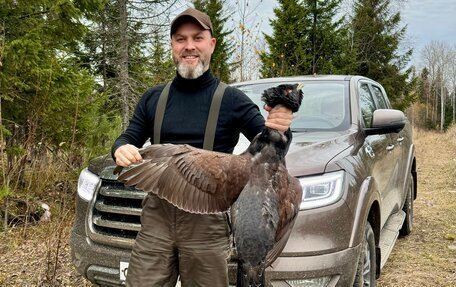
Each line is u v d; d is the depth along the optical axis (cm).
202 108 264
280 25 2558
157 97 276
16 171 724
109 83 1487
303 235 294
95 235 348
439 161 1616
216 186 166
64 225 507
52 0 809
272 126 165
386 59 3562
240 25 1106
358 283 330
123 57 1430
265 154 164
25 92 776
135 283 264
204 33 263
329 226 300
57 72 775
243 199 157
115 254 337
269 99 165
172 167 171
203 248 259
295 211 167
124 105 1388
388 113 414
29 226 621
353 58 2881
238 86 509
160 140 270
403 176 572
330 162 327
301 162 320
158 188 171
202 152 172
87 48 1561
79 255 357
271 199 157
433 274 469
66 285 430
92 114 865
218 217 260
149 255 263
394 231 501
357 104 446
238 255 150
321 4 2809
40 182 715
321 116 437
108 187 351
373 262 374
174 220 259
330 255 296
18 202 666
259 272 147
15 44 704
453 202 848
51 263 442
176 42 265
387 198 473
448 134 3158
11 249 540
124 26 1423
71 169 739
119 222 341
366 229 362
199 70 262
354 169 346
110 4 1461
